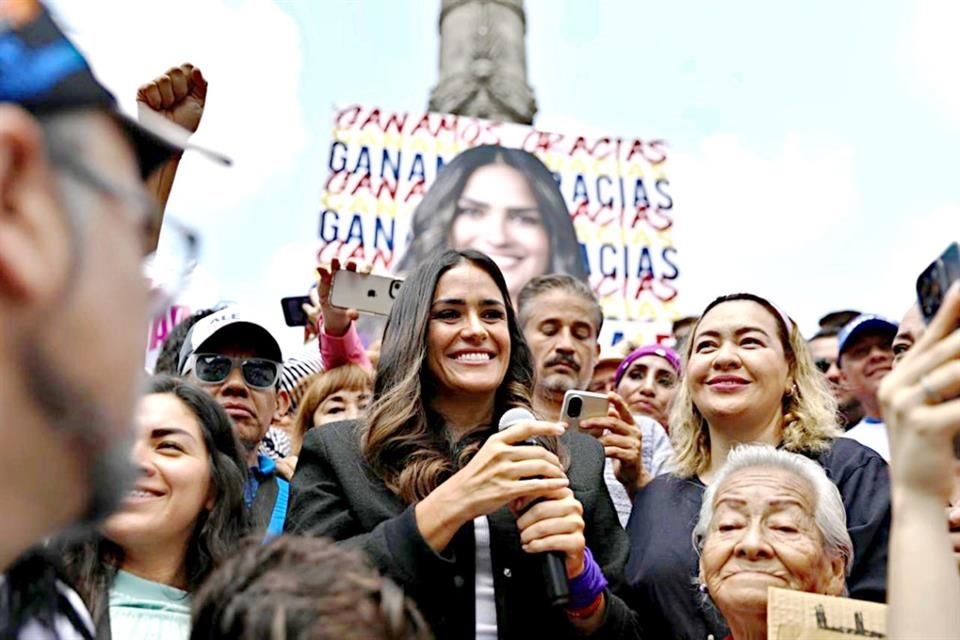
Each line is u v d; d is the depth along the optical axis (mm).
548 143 8688
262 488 3832
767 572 2633
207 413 3006
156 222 1128
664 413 5047
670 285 8562
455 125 8531
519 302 4863
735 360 3537
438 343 3098
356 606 1316
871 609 2342
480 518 2850
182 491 2826
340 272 4156
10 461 914
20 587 1324
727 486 2805
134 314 973
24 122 871
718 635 3043
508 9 16891
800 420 3529
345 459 2990
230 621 1322
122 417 961
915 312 4223
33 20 921
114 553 2785
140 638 2643
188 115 2234
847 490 3266
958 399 1435
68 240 893
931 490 1443
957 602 1404
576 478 3086
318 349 5492
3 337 870
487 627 2689
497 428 3137
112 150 982
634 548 3363
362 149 8297
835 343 6301
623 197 8727
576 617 2730
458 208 8344
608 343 8281
